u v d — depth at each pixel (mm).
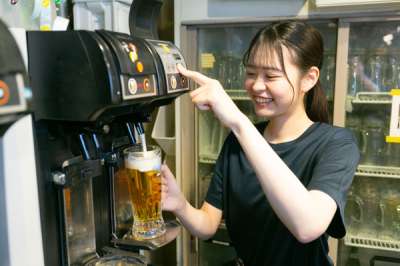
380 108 1766
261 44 979
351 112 1798
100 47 683
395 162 1775
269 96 987
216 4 1648
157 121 1851
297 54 966
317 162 982
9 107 436
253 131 806
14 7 915
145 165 870
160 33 1976
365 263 1926
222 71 1897
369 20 1509
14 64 446
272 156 789
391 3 1411
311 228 768
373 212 1845
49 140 795
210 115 1986
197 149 1880
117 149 982
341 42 1554
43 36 717
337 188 848
